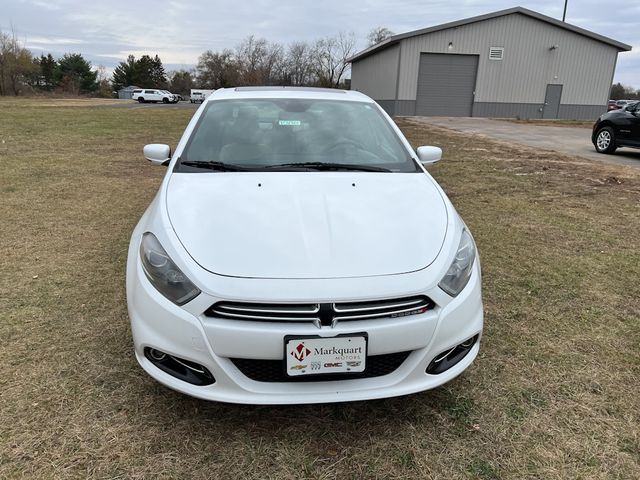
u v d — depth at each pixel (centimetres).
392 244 218
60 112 2269
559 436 219
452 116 2564
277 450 210
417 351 208
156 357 215
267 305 194
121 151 1049
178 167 287
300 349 192
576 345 294
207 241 214
